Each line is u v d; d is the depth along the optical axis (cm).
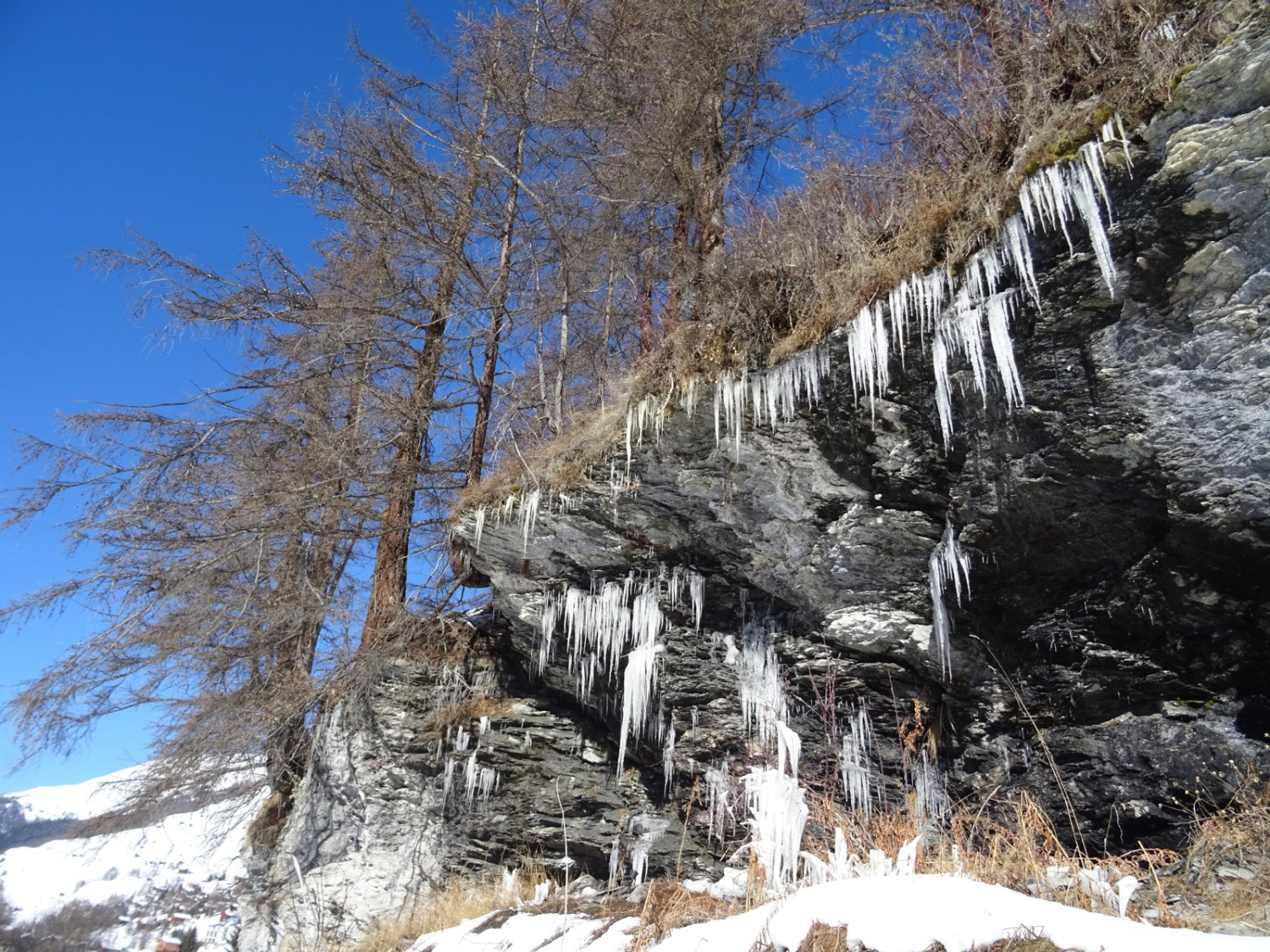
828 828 652
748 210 921
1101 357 547
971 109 692
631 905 725
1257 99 476
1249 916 445
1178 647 569
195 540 1120
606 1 1160
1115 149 526
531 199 1277
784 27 1107
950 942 394
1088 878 484
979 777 668
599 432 820
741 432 728
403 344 1251
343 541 1257
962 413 622
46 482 1121
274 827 1132
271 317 1223
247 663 1196
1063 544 600
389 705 1015
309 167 1166
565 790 923
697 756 824
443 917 873
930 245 634
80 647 1068
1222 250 493
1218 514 522
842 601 728
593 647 871
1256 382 496
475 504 906
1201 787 549
